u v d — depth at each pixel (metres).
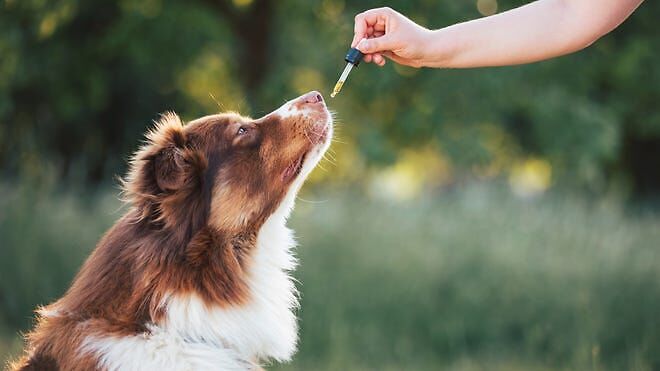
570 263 9.47
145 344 3.76
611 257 9.46
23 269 9.70
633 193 15.84
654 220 10.79
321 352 8.71
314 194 12.23
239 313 4.00
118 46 13.11
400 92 12.20
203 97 15.58
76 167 13.24
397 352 8.73
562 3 3.61
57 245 9.95
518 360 8.70
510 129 13.96
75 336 3.78
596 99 13.59
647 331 8.41
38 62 12.55
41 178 11.16
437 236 9.95
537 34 3.63
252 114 12.09
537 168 16.44
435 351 9.01
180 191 3.95
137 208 3.99
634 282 9.03
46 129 14.24
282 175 4.29
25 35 11.62
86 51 13.10
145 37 12.88
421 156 18.83
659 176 15.77
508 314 9.22
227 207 4.10
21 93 13.58
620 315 8.77
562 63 12.35
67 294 4.05
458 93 11.42
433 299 9.29
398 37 3.75
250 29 13.11
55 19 10.80
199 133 4.24
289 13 13.54
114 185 12.72
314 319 8.95
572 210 10.55
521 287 9.35
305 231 9.84
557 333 8.91
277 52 14.02
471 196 10.80
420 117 11.98
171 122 4.25
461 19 10.98
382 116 13.07
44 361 3.81
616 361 8.24
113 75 14.49
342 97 12.87
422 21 11.14
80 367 3.71
